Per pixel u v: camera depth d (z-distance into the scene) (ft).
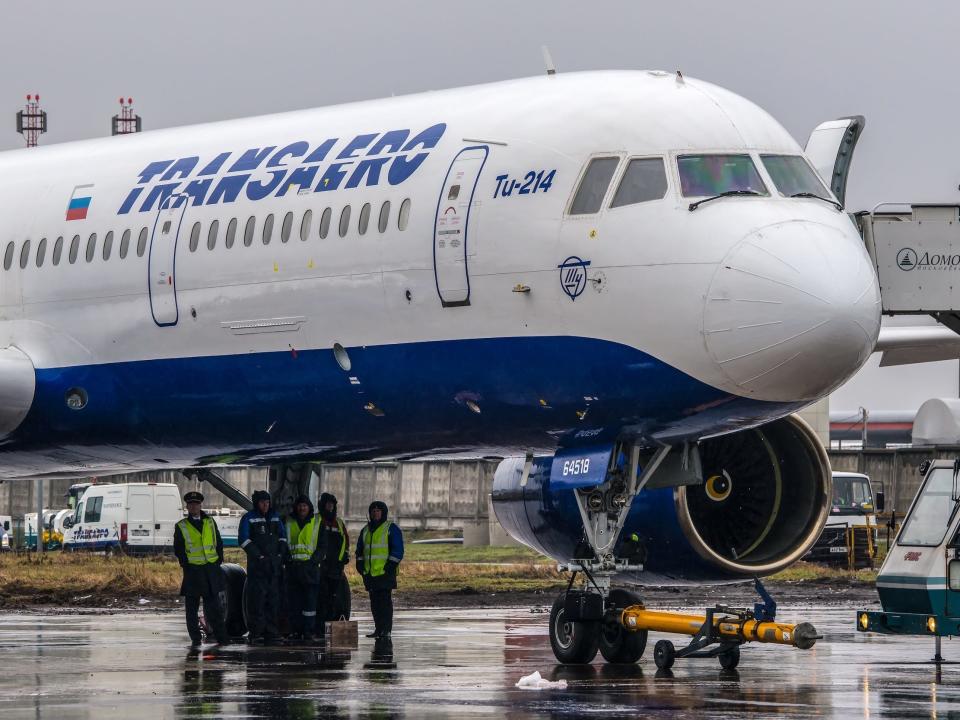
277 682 104.12
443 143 118.83
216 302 127.65
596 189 110.42
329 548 146.10
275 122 134.82
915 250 123.75
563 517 127.34
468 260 113.19
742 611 114.01
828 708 91.35
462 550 357.61
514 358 111.86
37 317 139.33
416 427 120.67
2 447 143.23
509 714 87.30
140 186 136.67
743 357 103.76
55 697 95.35
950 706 92.53
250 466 148.56
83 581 229.86
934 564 115.44
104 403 135.44
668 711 89.25
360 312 119.14
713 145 110.52
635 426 110.83
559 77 120.47
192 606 135.03
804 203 108.99
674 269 105.70
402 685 102.53
